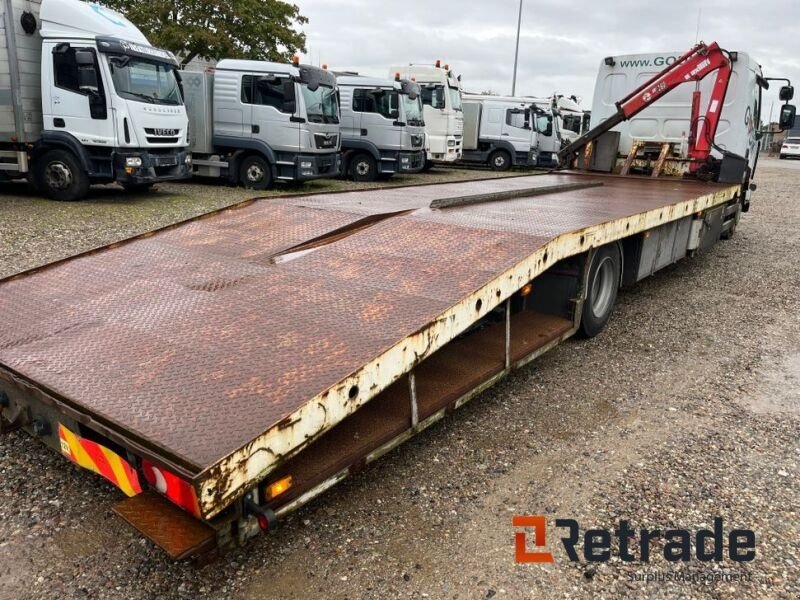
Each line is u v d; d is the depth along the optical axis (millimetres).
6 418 2797
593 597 2393
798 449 3488
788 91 9016
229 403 2254
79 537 2639
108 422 2195
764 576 2514
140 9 21469
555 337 4199
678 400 4086
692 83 8227
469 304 3047
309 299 3086
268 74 13461
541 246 3689
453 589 2408
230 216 4789
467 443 3490
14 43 10516
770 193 18109
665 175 8477
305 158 13883
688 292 6820
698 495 3033
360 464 2674
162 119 11406
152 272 3637
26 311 3244
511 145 22859
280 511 2320
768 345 5176
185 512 2217
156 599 2324
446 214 4680
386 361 2559
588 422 3760
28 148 11039
